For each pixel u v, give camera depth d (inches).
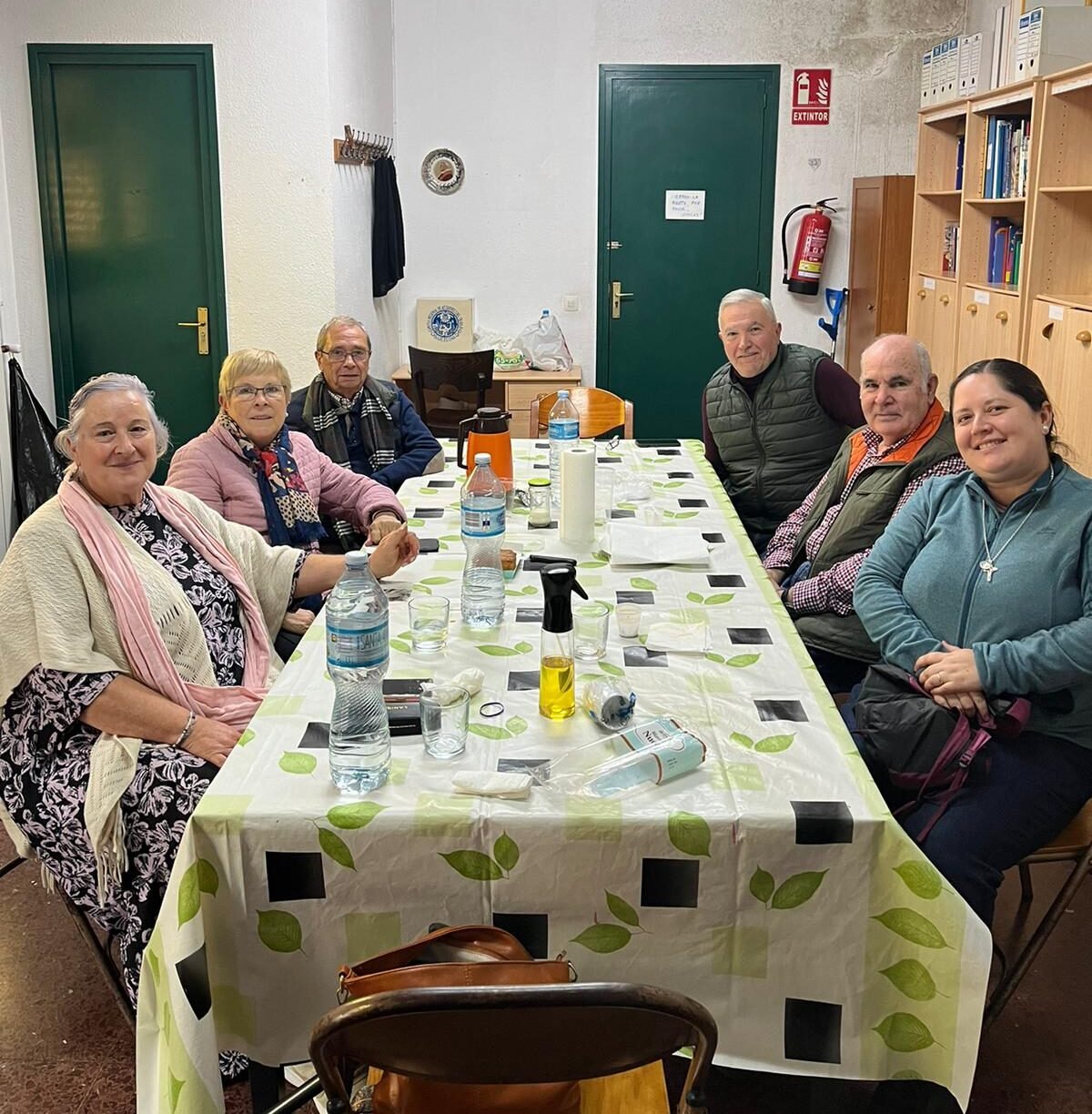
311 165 205.8
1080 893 105.6
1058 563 82.0
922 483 100.9
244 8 200.4
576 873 60.4
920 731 78.4
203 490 118.3
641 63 251.4
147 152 207.8
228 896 61.2
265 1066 66.2
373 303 242.4
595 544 107.9
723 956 61.6
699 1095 48.8
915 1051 60.7
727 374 142.6
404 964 55.5
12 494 193.0
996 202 194.7
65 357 217.3
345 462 147.7
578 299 265.0
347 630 65.2
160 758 77.1
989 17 233.9
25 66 204.4
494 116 255.8
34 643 78.8
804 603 109.0
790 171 255.6
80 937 99.2
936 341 225.9
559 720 70.9
